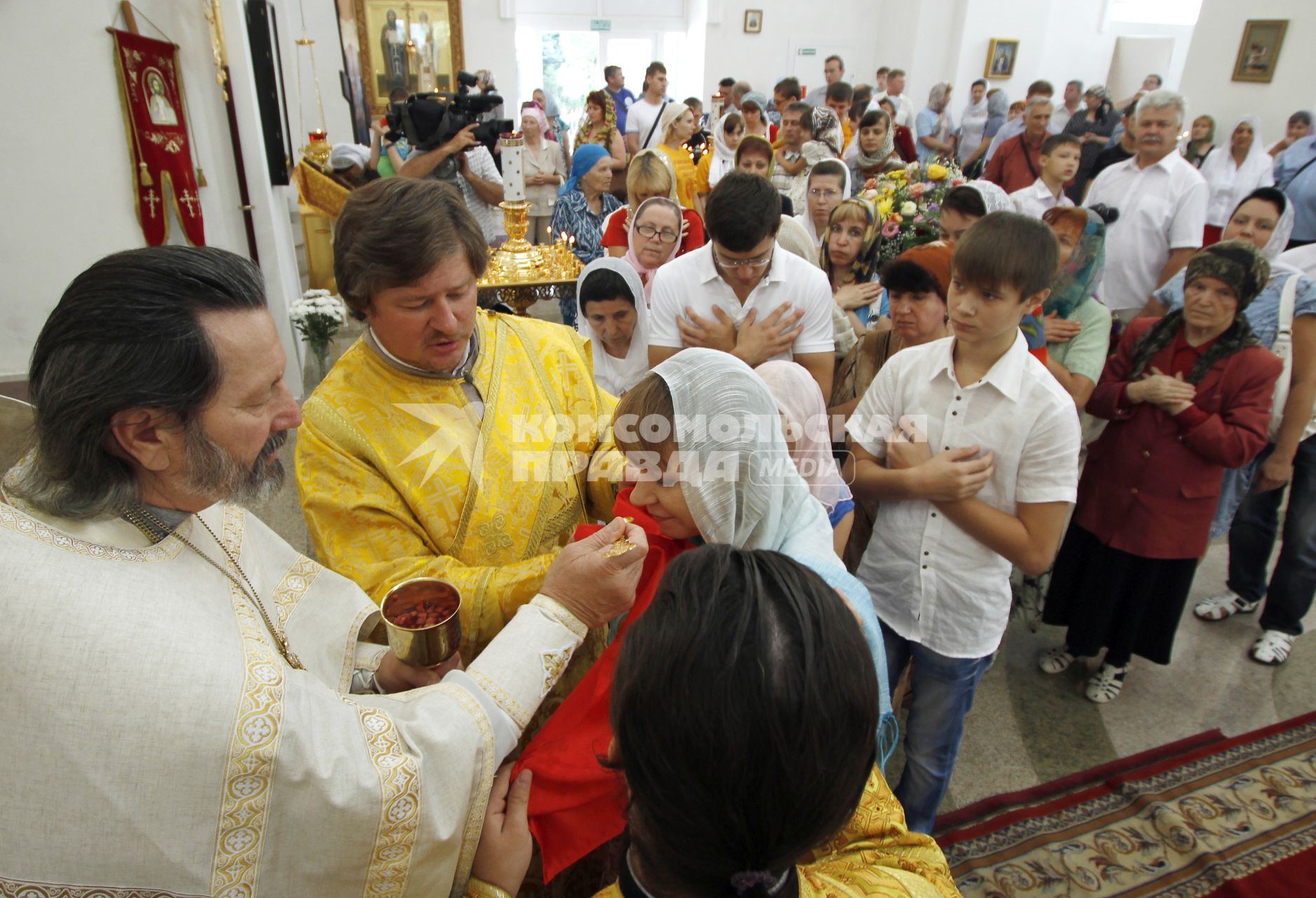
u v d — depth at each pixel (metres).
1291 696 2.55
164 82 3.48
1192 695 2.55
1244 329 2.04
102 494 0.72
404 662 0.98
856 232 2.84
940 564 1.66
